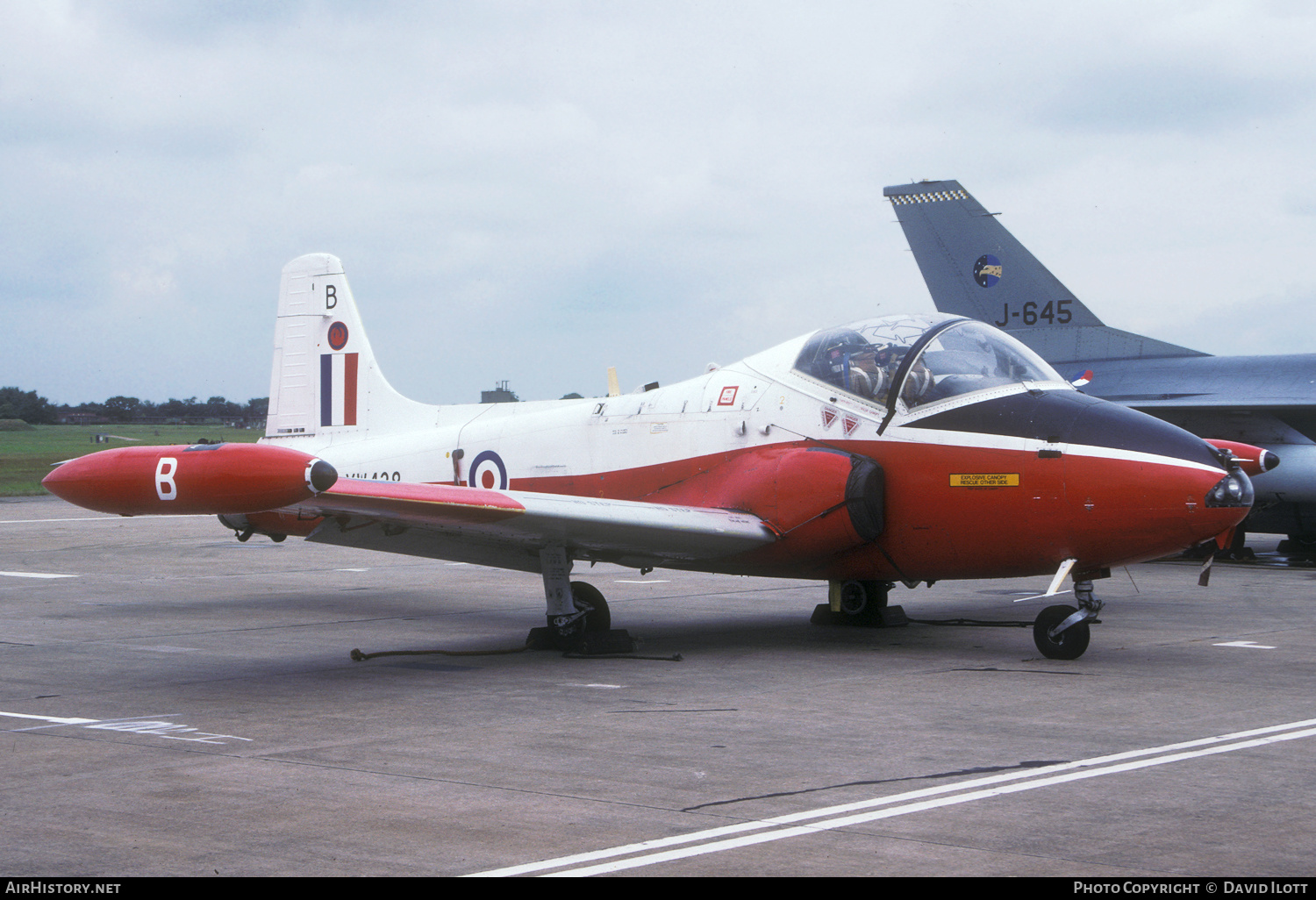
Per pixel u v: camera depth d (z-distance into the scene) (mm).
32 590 15523
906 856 4535
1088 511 9047
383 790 5555
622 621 12352
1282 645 10375
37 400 152750
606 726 7047
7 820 5070
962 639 10945
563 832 4875
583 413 11836
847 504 9727
